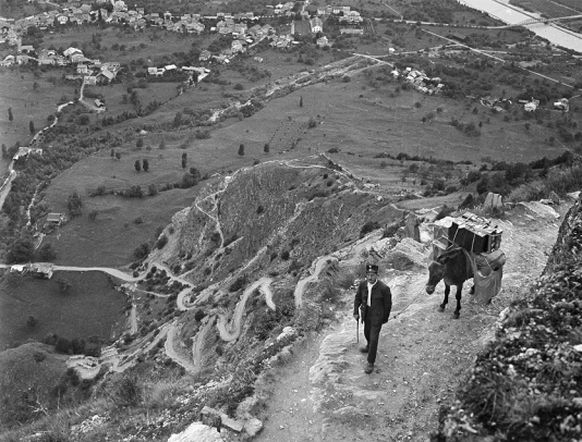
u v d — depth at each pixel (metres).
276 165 113.19
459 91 198.38
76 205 147.88
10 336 110.81
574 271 14.30
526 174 53.81
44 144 185.25
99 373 85.00
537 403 10.49
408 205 73.06
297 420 15.60
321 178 103.81
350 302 21.16
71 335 110.50
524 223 26.44
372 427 14.80
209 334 70.12
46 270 125.06
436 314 18.61
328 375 16.58
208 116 199.00
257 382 17.28
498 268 17.81
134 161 171.50
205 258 115.75
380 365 16.69
